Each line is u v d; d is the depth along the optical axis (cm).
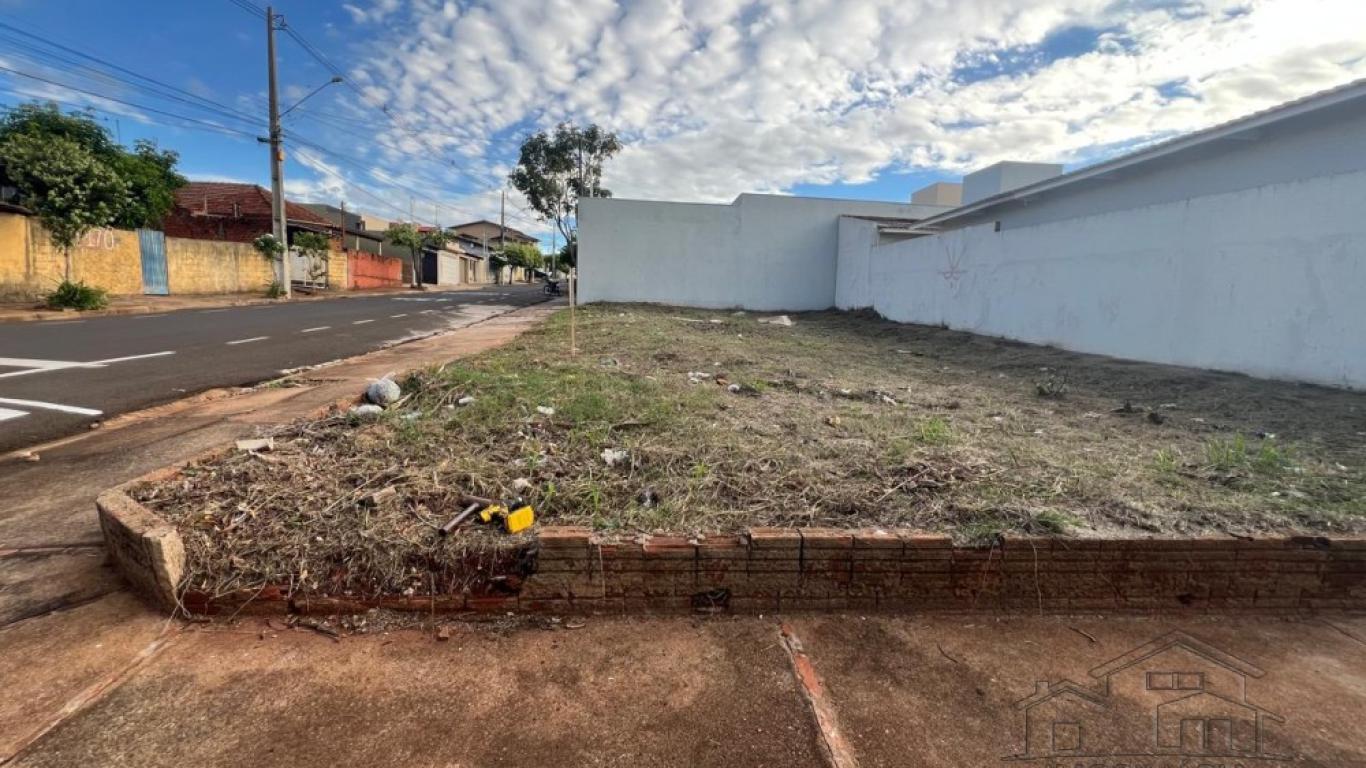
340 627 230
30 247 1616
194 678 202
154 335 1106
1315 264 630
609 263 2072
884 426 448
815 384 643
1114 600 257
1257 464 367
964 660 222
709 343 995
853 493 300
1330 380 621
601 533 254
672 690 202
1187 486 329
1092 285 927
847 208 2105
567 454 355
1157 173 1071
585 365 689
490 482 308
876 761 175
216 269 2302
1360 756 181
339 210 4484
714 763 172
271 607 236
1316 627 253
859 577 250
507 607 240
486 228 7819
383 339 1155
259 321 1420
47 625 228
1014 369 805
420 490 297
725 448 367
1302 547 262
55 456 417
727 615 246
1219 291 732
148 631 226
